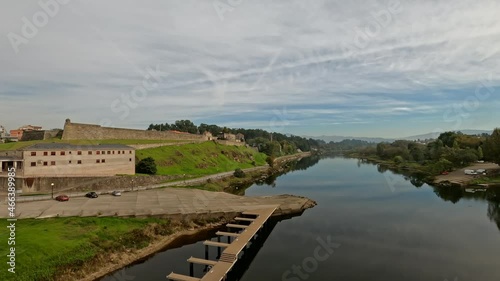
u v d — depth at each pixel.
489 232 60.88
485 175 123.00
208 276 38.72
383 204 87.81
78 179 78.50
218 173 135.00
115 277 42.88
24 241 43.31
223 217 68.56
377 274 43.94
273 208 73.81
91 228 52.38
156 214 62.47
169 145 146.12
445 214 75.06
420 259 48.75
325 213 78.56
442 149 161.50
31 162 73.69
